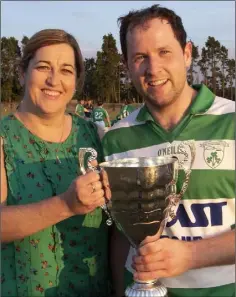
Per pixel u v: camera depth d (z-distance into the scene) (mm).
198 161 1897
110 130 2178
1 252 2053
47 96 2049
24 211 1829
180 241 1767
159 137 2021
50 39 2037
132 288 1813
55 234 2029
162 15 1914
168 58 1914
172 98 1950
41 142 2096
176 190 1927
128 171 1784
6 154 2041
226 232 1819
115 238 2244
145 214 1813
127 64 2041
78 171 2119
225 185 1870
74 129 2219
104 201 1815
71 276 2064
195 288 1909
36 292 2018
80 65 2154
